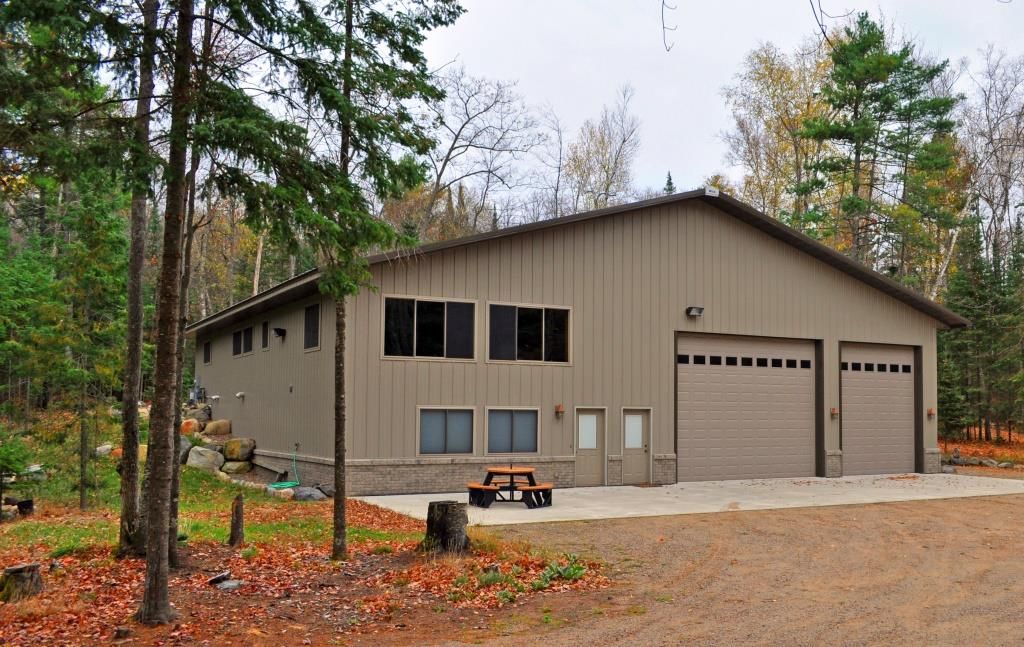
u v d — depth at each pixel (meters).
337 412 10.42
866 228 34.66
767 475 22.22
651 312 20.56
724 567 10.23
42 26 7.10
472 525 12.94
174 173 7.15
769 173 39.66
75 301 15.96
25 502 15.85
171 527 9.55
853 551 11.38
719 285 21.59
